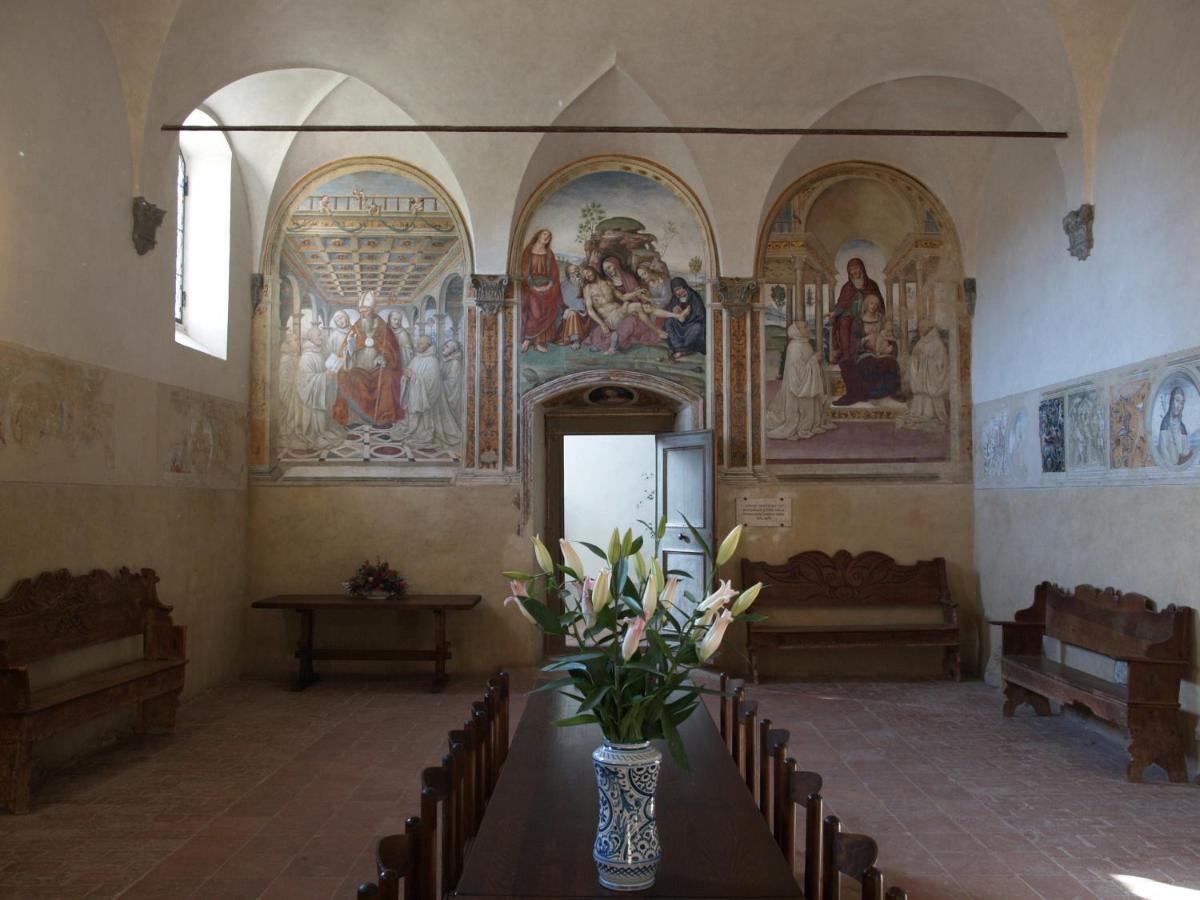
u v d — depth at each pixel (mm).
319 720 10008
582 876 3379
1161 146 8688
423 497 12789
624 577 3562
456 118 11820
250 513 12727
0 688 7020
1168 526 8453
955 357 13008
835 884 3227
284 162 12750
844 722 9977
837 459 12906
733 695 5547
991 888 5742
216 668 11711
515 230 12969
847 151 12953
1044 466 10852
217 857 6188
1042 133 10047
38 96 8039
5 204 7562
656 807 4094
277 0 9797
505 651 12648
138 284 9750
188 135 12055
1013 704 10203
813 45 11102
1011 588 11656
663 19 10836
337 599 11938
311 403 12875
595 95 11875
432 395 12922
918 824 6875
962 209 12945
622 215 13148
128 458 9523
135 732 9445
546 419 14250
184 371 10828
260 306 12836
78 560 8562
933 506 12859
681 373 13023
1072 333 10250
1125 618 8859
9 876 5867
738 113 12062
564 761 4859
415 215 13094
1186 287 8273
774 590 12609
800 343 13031
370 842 6473
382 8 10289
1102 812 7133
